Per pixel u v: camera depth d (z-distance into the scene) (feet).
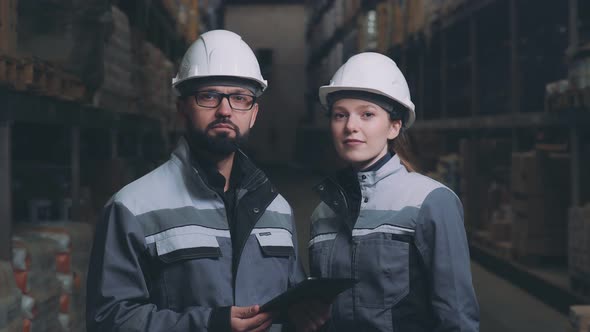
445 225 5.97
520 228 19.74
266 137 94.63
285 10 94.73
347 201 6.53
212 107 5.85
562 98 16.31
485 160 24.89
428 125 33.06
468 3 26.71
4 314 8.66
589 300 14.82
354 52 50.47
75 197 15.64
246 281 5.64
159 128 26.89
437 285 5.89
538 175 19.10
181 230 5.51
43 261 10.87
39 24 13.25
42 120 12.55
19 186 15.74
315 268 6.56
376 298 6.06
